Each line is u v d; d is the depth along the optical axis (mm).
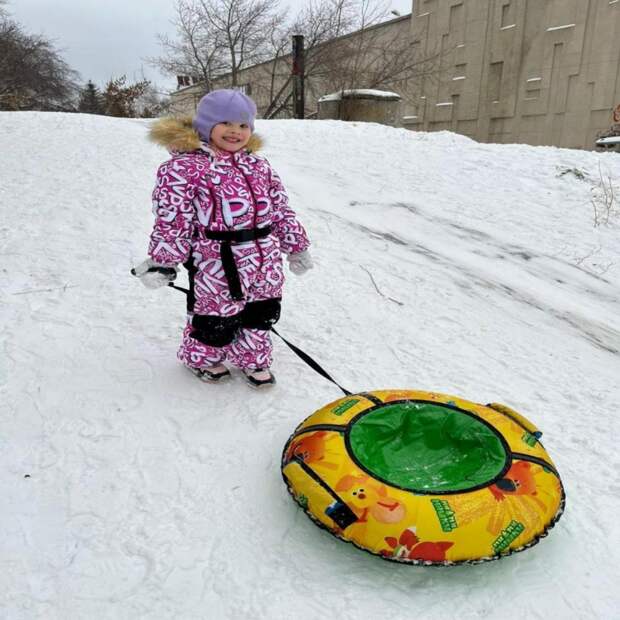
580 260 5969
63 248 4891
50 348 3449
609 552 2273
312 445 2332
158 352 3498
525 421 2564
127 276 4504
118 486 2455
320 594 2025
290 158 8805
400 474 2416
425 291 4895
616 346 4418
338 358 3658
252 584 2049
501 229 6637
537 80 19859
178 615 1927
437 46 23422
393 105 15555
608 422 3172
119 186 6637
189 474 2549
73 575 2045
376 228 6363
